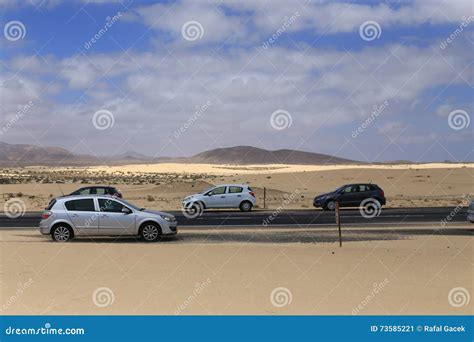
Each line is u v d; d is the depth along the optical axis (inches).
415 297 485.1
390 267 601.9
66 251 708.0
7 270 585.6
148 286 518.9
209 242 819.4
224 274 567.2
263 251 711.1
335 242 810.2
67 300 474.9
